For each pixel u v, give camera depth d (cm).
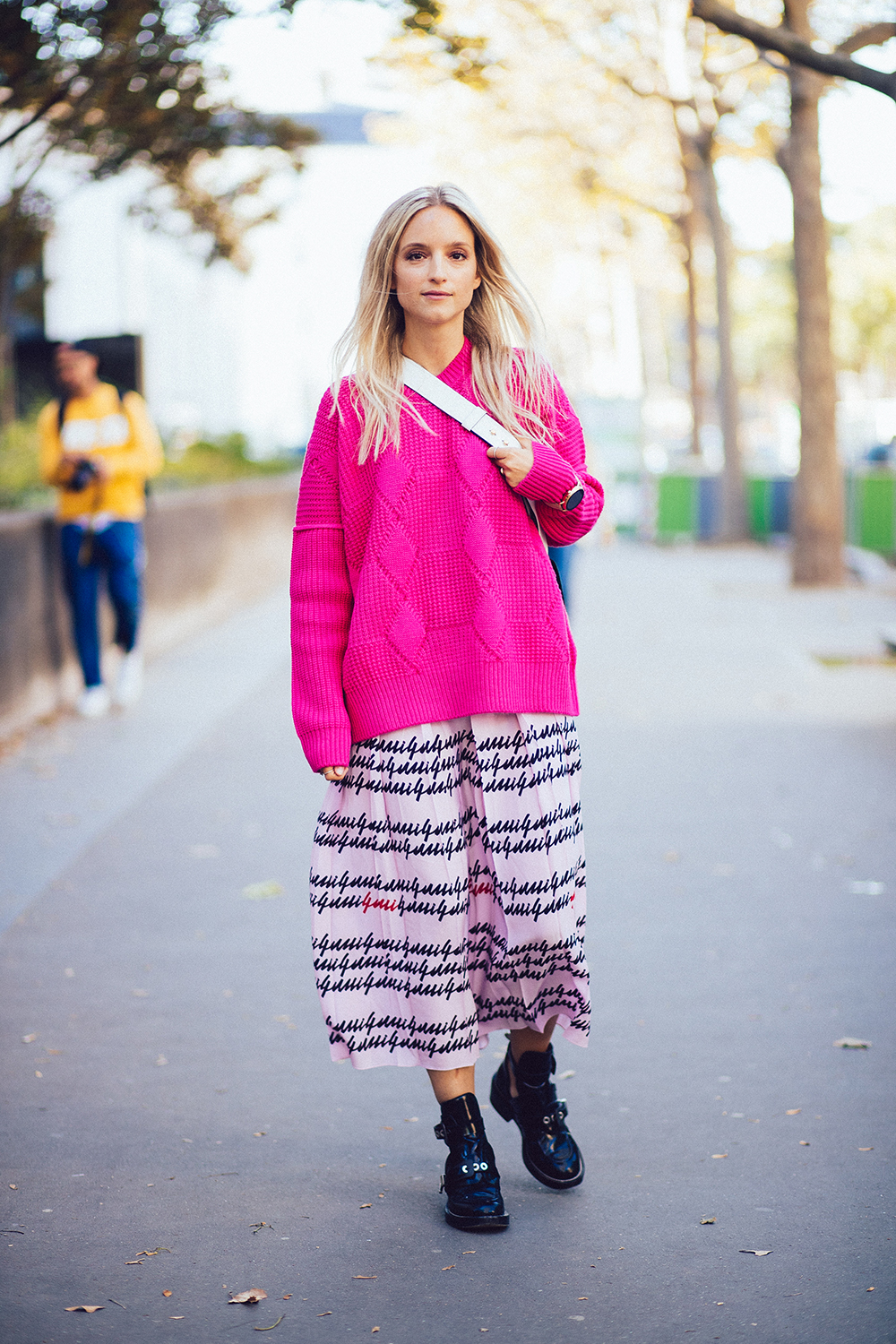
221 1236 289
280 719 861
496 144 2039
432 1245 284
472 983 296
